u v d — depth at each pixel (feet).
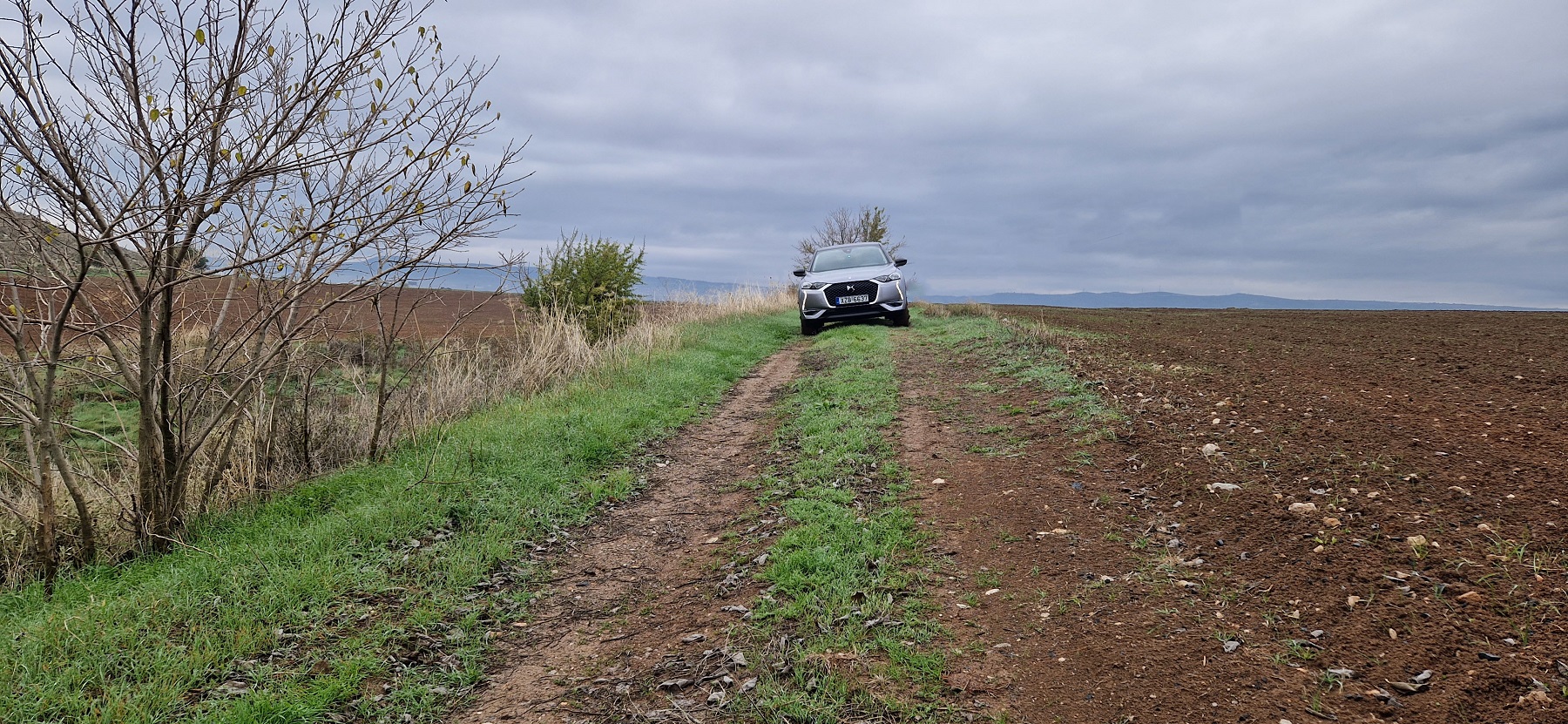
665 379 34.04
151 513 15.89
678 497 20.39
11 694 10.17
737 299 68.18
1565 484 13.23
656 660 11.94
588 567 16.16
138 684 10.66
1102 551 13.93
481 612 13.88
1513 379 22.58
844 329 52.80
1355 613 10.44
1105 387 25.84
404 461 21.48
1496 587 10.34
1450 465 14.90
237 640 12.09
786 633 12.19
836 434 23.85
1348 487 14.56
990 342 39.27
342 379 29.63
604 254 45.11
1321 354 31.17
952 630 11.91
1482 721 8.11
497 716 10.72
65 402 18.26
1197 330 44.98
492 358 34.65
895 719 9.79
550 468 21.48
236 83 13.74
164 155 12.33
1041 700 9.89
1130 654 10.52
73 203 11.95
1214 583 12.05
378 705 10.93
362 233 15.58
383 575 14.73
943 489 18.45
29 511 16.44
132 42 12.52
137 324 16.79
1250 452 17.42
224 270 14.05
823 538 15.65
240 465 19.30
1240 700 9.18
